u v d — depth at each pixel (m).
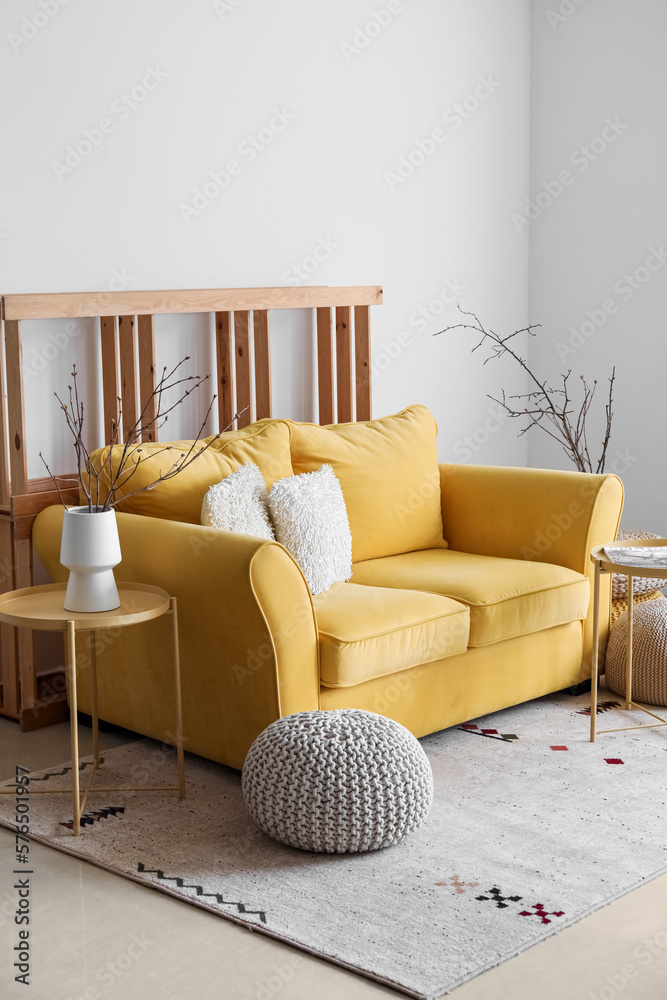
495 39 4.95
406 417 3.91
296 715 2.59
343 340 4.28
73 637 2.54
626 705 3.46
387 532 3.64
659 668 3.41
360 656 2.81
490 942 2.12
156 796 2.81
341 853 2.48
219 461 3.30
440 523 3.83
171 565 2.85
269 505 3.23
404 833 2.49
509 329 5.25
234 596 2.69
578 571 3.51
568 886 2.32
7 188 3.32
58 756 3.11
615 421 5.06
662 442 4.89
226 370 3.90
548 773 2.92
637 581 3.90
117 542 2.70
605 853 2.47
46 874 2.42
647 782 2.86
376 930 2.16
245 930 2.19
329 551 3.21
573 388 5.21
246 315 3.89
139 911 2.27
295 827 2.44
